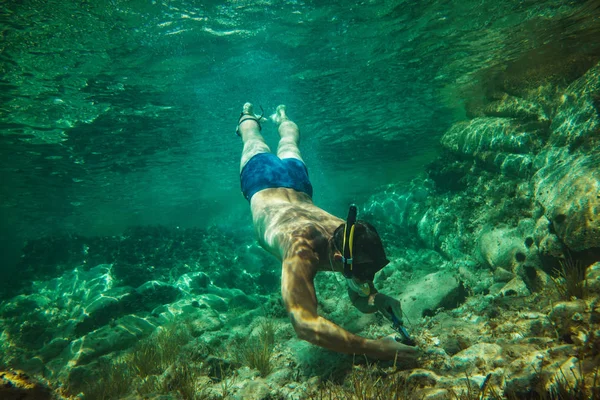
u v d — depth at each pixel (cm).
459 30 475
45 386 145
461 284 283
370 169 1388
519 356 141
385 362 163
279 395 162
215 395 178
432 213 548
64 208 1365
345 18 444
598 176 244
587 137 320
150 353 271
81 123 649
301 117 762
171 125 719
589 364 115
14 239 2189
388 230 611
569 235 234
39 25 398
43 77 495
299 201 190
